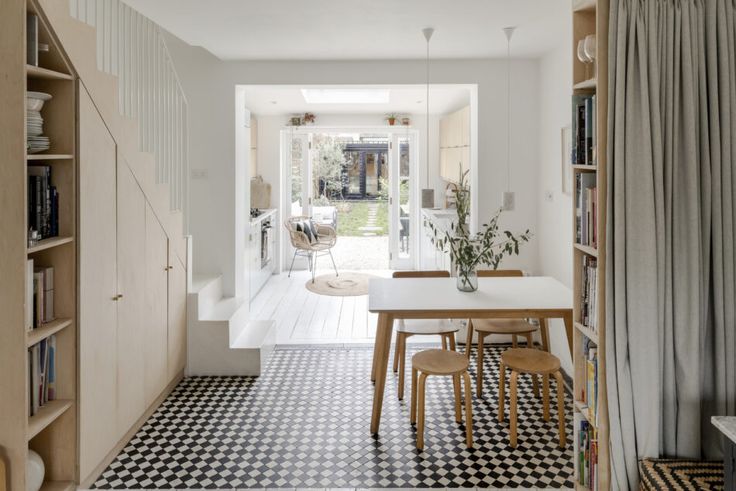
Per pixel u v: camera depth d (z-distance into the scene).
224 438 3.30
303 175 8.59
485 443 3.24
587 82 2.31
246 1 3.27
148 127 3.89
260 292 7.20
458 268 3.80
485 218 5.05
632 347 2.11
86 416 2.75
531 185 5.02
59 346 2.66
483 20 3.71
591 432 2.46
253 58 4.79
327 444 3.22
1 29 2.25
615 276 2.12
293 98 6.89
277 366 4.57
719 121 2.07
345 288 7.41
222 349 4.32
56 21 2.47
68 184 2.65
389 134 8.46
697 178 2.07
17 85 2.27
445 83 4.93
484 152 4.99
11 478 2.34
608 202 2.13
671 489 1.90
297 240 7.82
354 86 4.98
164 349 3.83
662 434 2.15
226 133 4.98
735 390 2.09
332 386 4.14
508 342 5.12
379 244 10.02
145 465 2.98
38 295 2.53
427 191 7.11
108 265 2.97
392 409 3.72
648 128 2.06
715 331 2.10
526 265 5.07
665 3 2.07
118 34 3.49
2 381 2.32
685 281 2.09
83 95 2.69
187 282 4.29
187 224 4.76
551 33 4.06
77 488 2.71
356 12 3.49
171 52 4.92
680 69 2.09
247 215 6.31
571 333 3.32
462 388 4.07
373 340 5.25
